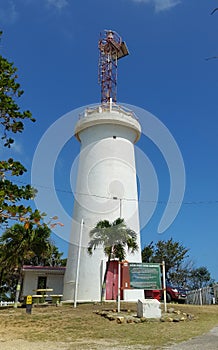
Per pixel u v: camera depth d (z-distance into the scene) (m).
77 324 12.37
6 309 17.77
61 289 29.03
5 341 9.70
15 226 22.44
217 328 11.41
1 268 24.41
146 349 8.23
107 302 18.91
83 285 21.81
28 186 9.33
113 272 21.70
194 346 8.37
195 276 45.62
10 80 10.42
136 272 15.38
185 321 13.09
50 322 12.95
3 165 9.20
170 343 8.95
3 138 10.66
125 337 10.06
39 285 28.86
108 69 29.42
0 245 23.27
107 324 12.25
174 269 44.41
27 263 37.34
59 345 9.04
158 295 21.92
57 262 38.38
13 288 35.06
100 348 8.51
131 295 21.22
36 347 8.74
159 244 44.66
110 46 30.06
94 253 22.09
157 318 13.20
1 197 8.36
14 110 10.35
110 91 28.47
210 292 23.73
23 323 12.96
